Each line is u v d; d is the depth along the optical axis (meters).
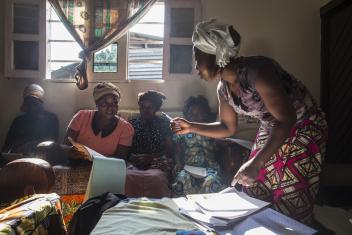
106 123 2.82
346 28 3.36
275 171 1.53
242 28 3.83
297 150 1.50
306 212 1.49
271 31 3.84
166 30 3.79
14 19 3.72
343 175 3.46
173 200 1.33
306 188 1.49
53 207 1.04
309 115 1.55
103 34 3.63
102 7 3.63
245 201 1.29
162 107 3.83
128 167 2.69
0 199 1.13
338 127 3.49
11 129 3.46
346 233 2.53
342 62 3.43
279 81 1.35
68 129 2.84
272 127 1.39
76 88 3.78
